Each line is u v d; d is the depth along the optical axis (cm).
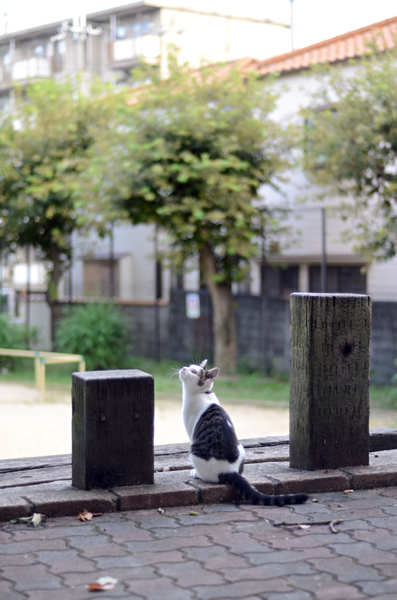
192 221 1423
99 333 1748
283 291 1786
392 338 1482
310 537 354
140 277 2164
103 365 1750
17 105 1912
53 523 371
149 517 383
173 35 2836
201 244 1558
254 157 1509
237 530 363
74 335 1742
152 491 400
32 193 1812
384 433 562
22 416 1198
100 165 1462
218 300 1656
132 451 412
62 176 1758
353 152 1285
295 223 1748
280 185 1795
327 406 449
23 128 1889
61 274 2078
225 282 1655
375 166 1286
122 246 2220
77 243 2266
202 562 321
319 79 1380
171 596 285
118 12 2928
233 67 1528
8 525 367
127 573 307
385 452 512
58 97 1877
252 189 1538
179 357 1922
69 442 977
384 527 370
